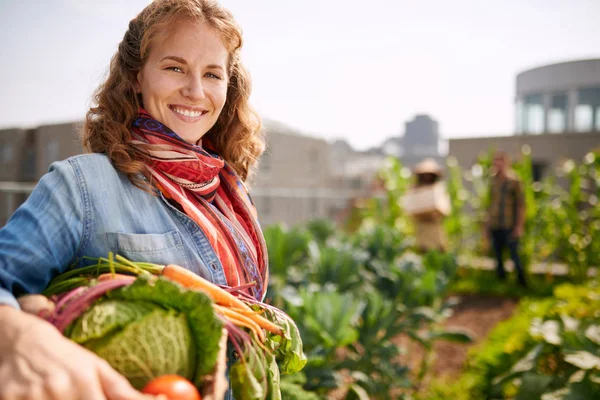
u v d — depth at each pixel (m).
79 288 0.88
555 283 7.85
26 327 0.72
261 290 1.31
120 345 0.80
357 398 2.76
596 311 3.74
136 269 0.96
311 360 2.51
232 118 1.49
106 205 1.00
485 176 8.85
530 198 8.01
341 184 21.84
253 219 1.36
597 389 2.68
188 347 0.84
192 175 1.13
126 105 1.13
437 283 4.17
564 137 14.34
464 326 5.76
